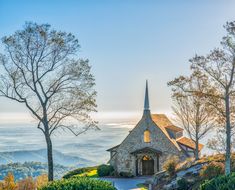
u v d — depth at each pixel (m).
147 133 68.94
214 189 20.72
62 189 24.45
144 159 68.00
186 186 41.12
